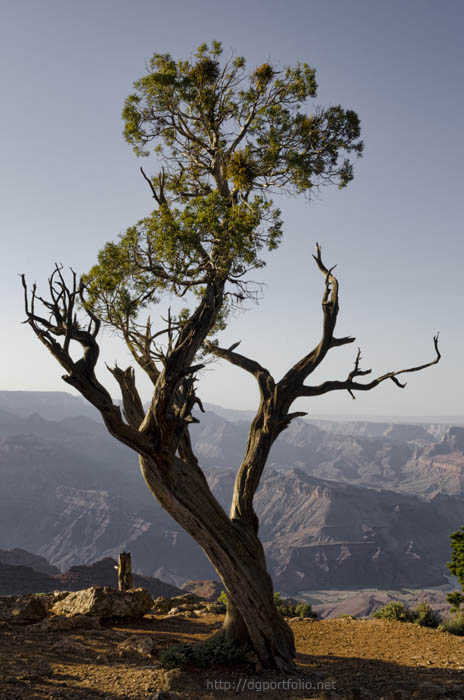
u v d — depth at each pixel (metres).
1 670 12.41
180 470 14.38
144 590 21.66
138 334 15.44
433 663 15.74
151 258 14.66
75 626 18.08
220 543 14.43
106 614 19.84
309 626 22.66
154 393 13.90
